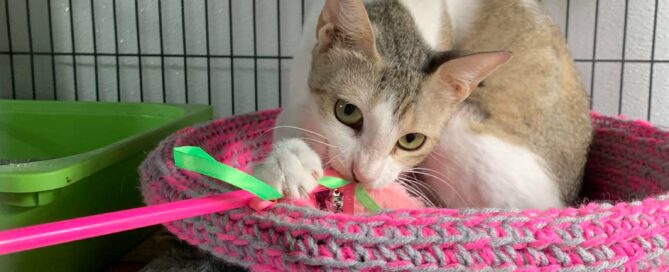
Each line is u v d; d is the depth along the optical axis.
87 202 0.42
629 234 0.31
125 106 0.60
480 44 0.45
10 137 0.60
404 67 0.38
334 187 0.35
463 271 0.29
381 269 0.28
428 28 0.43
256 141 0.49
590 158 0.50
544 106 0.45
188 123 0.55
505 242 0.29
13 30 0.70
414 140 0.39
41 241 0.25
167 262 0.45
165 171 0.36
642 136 0.47
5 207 0.37
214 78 0.70
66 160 0.40
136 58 0.70
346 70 0.37
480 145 0.43
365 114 0.37
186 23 0.69
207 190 0.33
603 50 0.65
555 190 0.44
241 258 0.30
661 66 0.65
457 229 0.29
